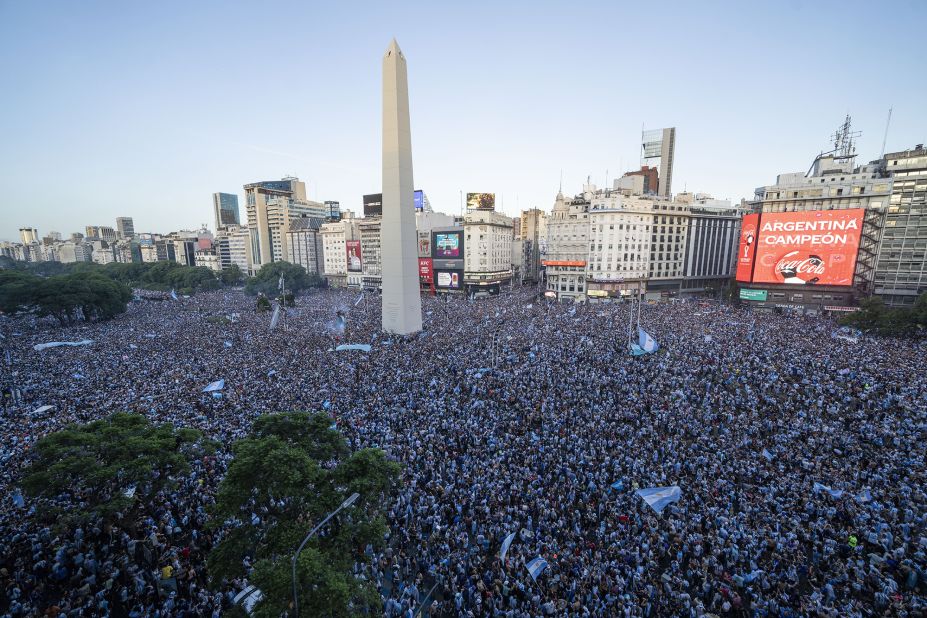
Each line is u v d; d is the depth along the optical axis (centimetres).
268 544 1633
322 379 4256
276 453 1736
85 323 8944
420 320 7556
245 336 6569
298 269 14700
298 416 2166
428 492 2492
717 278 12875
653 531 2114
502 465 2705
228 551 1636
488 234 12288
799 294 8875
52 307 8500
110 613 1758
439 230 12600
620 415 3359
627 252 11094
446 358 4997
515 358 4956
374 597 1545
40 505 2008
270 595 1349
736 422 3275
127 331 7400
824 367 4462
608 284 11125
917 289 8125
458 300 11406
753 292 9356
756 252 9206
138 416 2398
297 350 5559
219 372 4597
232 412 3441
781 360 4731
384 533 1702
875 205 8338
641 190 13862
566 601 1738
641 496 2144
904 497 2255
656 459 2736
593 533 2212
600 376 4272
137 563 2014
